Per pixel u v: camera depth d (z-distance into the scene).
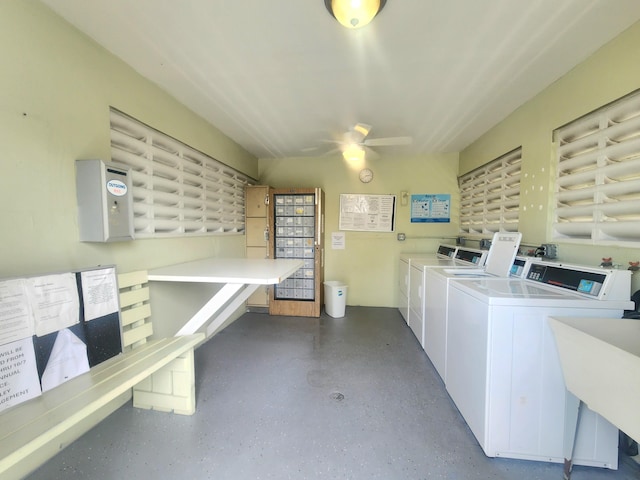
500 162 2.98
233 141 3.60
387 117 2.85
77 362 1.48
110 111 1.86
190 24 1.58
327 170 4.38
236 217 3.78
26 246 1.38
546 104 2.23
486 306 1.52
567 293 1.60
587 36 1.64
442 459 1.53
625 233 1.60
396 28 1.60
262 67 2.00
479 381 1.60
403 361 2.64
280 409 1.94
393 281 4.35
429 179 4.20
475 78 2.12
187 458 1.52
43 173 1.45
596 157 1.80
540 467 1.49
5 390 1.18
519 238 2.27
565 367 1.34
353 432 1.73
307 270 4.04
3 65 1.28
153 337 2.27
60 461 1.49
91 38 1.70
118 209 1.70
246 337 3.21
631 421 1.01
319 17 1.51
